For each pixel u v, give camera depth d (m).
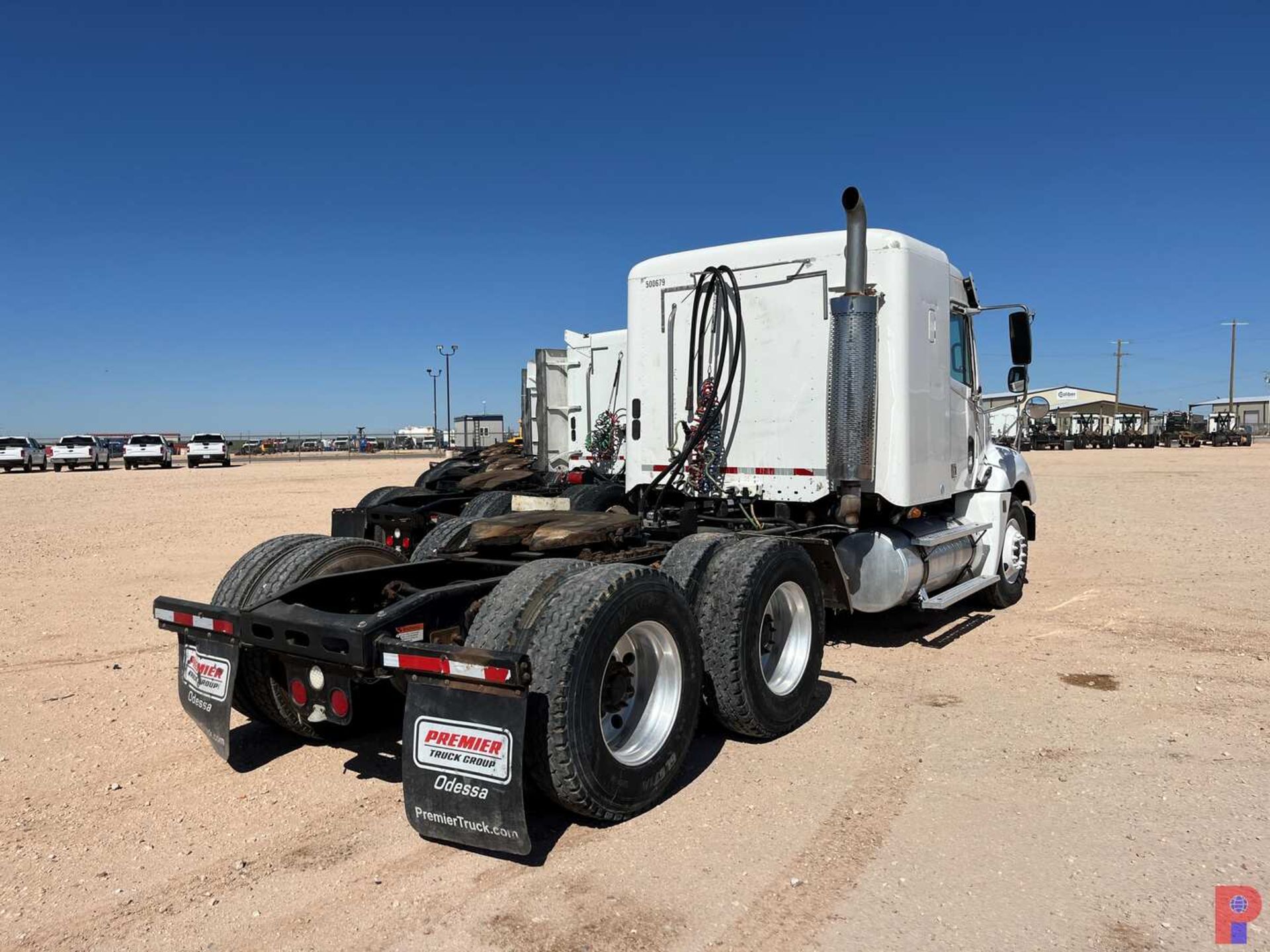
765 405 6.66
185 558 11.86
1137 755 4.59
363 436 81.75
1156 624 7.59
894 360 6.29
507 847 3.26
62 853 3.63
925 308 6.59
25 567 11.11
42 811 4.04
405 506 10.80
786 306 6.54
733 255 6.78
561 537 5.09
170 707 5.53
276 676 4.70
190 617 4.31
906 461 6.31
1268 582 9.41
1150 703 5.45
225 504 21.02
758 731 4.76
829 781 4.31
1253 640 7.00
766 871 3.42
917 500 6.51
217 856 3.60
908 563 6.45
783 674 5.12
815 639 5.28
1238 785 4.18
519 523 5.25
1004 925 3.02
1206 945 2.88
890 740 4.88
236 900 3.25
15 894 3.31
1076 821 3.82
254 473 37.59
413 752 3.47
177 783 4.36
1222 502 18.14
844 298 6.02
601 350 13.17
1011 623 7.75
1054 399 94.12
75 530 15.38
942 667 6.35
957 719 5.21
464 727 3.36
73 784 4.35
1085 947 2.88
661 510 6.80
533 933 3.01
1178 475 27.36
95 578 10.27
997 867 3.43
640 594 3.90
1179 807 3.95
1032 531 9.60
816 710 5.42
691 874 3.40
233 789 4.30
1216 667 6.24
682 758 4.16
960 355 7.51
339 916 3.13
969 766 4.48
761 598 4.77
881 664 6.45
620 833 3.77
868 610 6.34
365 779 4.42
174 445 72.56
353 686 5.01
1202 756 4.56
